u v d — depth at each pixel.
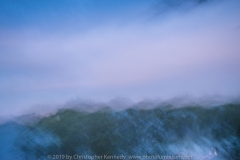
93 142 5.65
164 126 6.05
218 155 5.21
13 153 5.48
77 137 5.76
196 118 6.21
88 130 5.94
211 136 5.70
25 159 5.37
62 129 6.07
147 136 5.78
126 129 5.98
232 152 5.25
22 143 5.72
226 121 6.12
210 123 6.05
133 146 5.55
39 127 6.11
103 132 5.91
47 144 5.65
